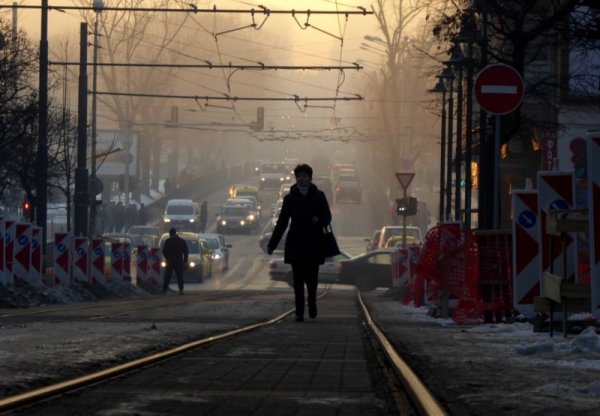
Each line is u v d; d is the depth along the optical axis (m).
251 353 27.78
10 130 102.94
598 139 28.78
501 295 46.84
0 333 34.53
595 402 17.97
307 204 46.22
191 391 19.28
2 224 66.06
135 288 99.50
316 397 18.61
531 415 16.53
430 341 33.62
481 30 79.75
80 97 112.94
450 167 110.94
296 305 46.56
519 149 118.19
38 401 17.47
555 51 95.00
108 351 26.91
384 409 17.17
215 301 74.19
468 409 17.22
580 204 37.06
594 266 28.97
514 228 40.56
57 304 69.69
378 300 92.81
